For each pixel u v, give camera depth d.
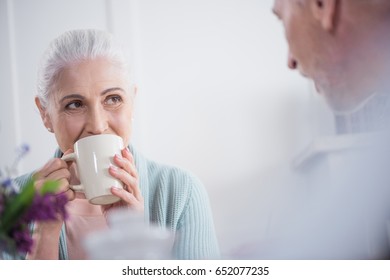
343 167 1.23
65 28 2.23
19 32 2.23
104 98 1.24
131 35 2.20
